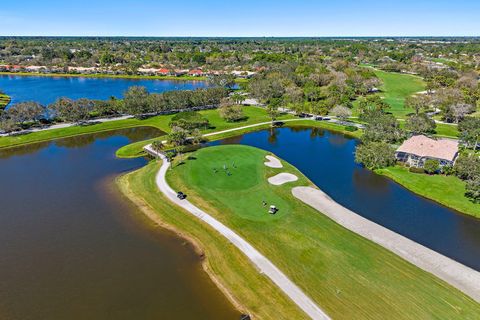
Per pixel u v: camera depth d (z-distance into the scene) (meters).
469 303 36.59
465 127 93.94
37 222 52.78
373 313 34.81
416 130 93.81
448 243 49.12
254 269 41.19
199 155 79.06
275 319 34.25
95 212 55.78
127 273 41.25
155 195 60.34
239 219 52.22
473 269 43.12
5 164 77.75
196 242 47.31
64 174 71.69
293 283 38.88
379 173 73.50
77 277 40.56
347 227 51.09
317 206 57.22
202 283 39.53
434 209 58.66
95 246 46.66
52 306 36.22
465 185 64.81
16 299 37.19
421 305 36.03
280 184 65.25
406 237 50.09
